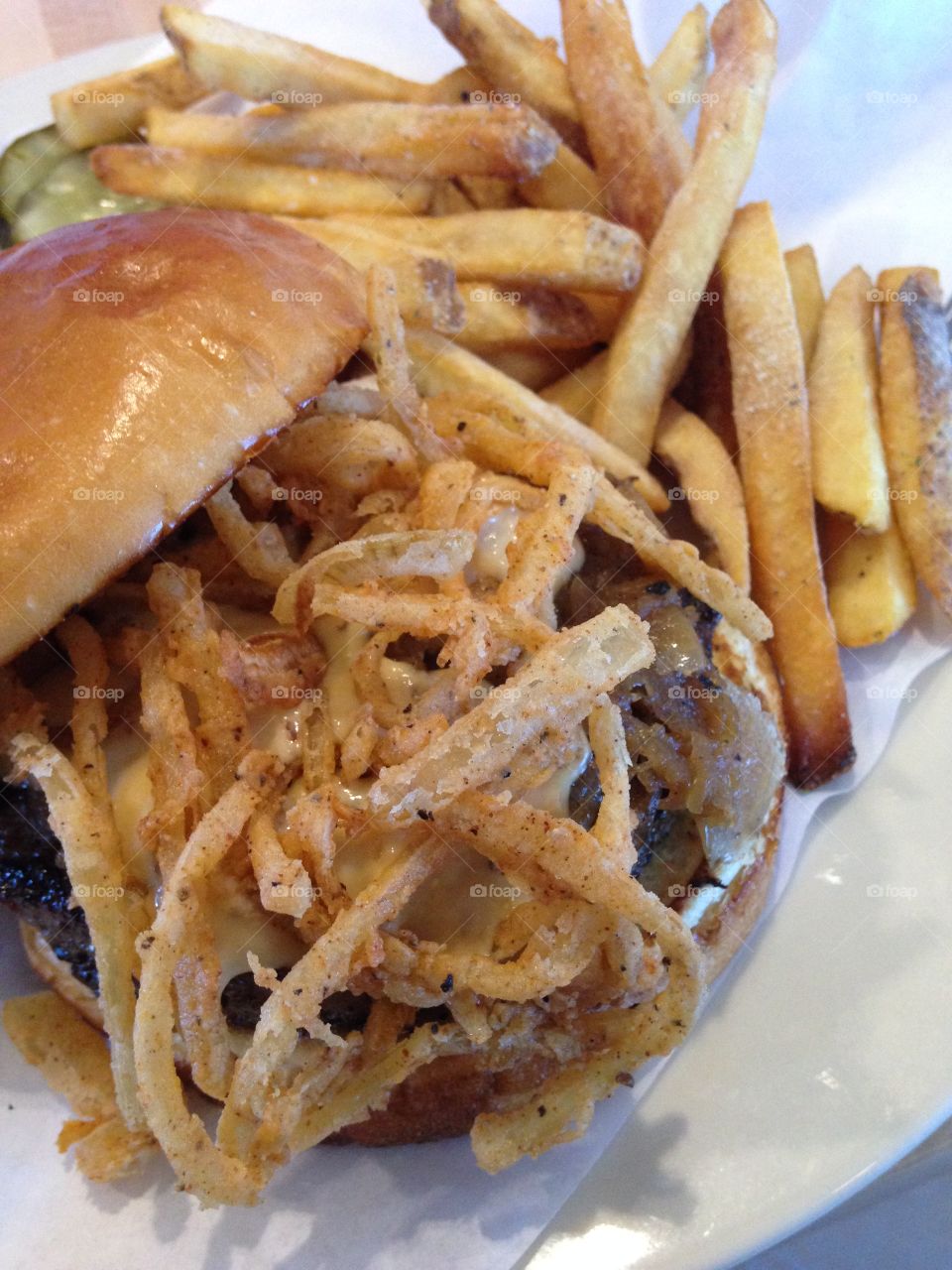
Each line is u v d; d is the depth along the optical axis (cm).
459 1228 15
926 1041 16
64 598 13
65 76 24
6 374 14
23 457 13
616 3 20
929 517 19
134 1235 15
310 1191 16
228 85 20
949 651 19
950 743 18
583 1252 15
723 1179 15
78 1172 16
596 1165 16
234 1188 13
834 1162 15
